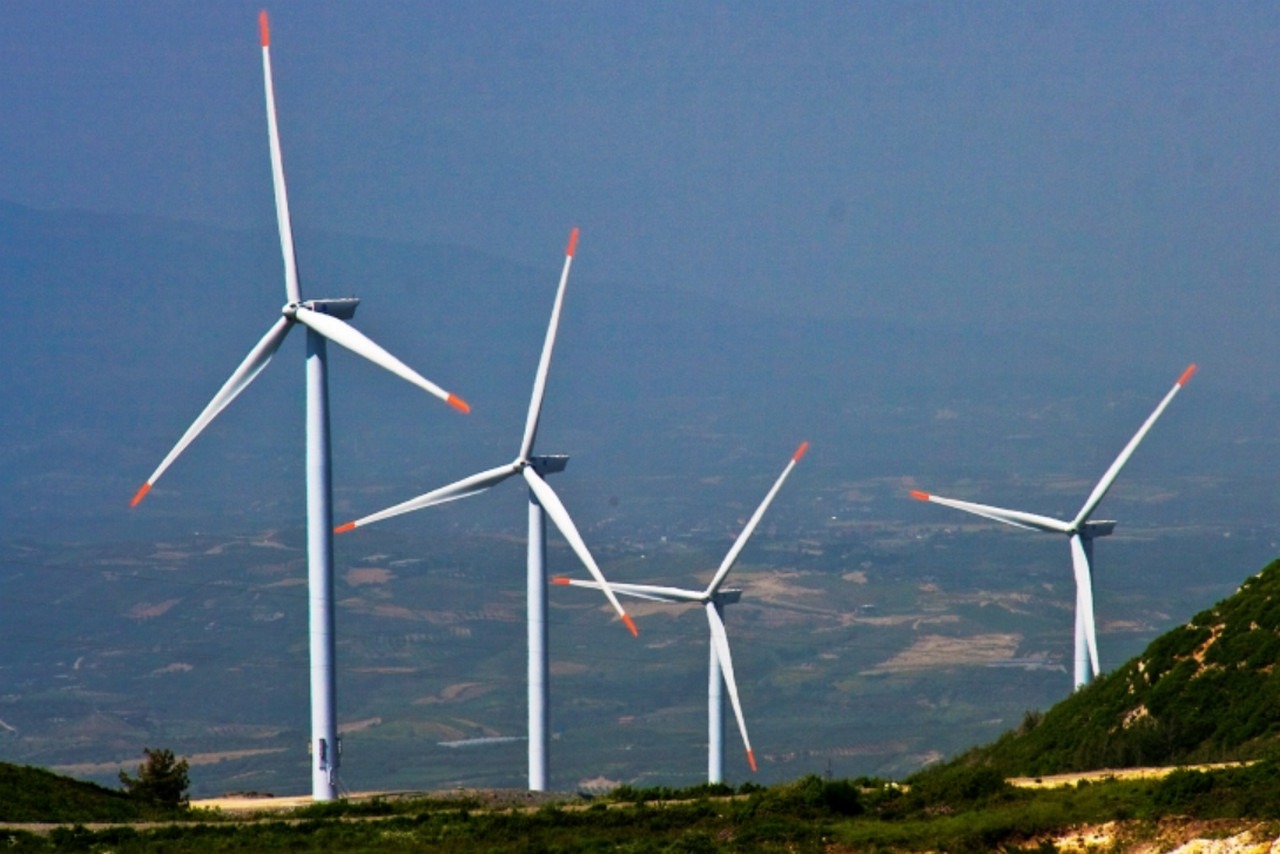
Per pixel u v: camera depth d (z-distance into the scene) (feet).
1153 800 435.94
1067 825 433.07
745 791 554.46
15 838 486.79
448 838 481.87
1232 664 576.61
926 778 582.76
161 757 645.10
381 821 515.09
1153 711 575.38
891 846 435.94
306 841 481.46
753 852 436.35
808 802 490.49
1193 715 561.84
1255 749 525.34
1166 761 548.72
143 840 490.08
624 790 558.97
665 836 467.52
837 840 444.96
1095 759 560.61
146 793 631.97
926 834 438.81
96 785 631.97
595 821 493.36
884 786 546.67
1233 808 419.74
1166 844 410.52
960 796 485.15
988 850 427.33
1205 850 402.93
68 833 496.23
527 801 580.30
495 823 495.41
